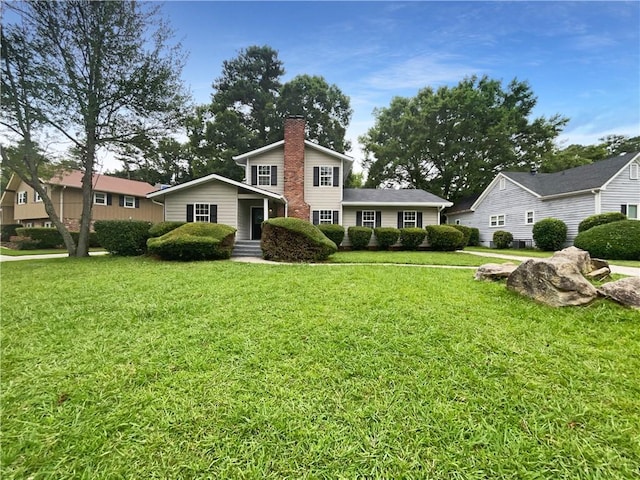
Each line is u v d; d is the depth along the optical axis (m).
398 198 16.23
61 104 9.72
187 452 1.61
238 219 12.35
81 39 9.93
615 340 2.93
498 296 4.42
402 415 1.88
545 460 1.55
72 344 2.92
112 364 2.53
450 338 2.98
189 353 2.71
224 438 1.70
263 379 2.28
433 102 24.67
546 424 1.80
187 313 3.79
